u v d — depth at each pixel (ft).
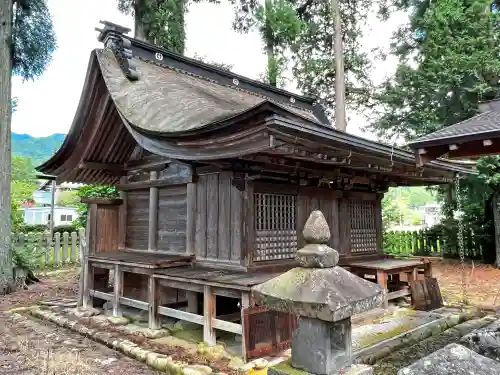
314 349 6.30
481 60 34.37
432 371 5.28
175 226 20.53
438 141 14.21
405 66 41.42
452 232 42.80
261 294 6.61
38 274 36.99
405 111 42.29
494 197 37.58
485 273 34.55
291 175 19.10
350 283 6.47
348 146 14.49
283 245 18.66
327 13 48.65
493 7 41.93
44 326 19.24
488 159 33.73
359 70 49.88
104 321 18.98
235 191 17.63
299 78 51.34
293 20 44.19
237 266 17.13
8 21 30.81
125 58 21.80
